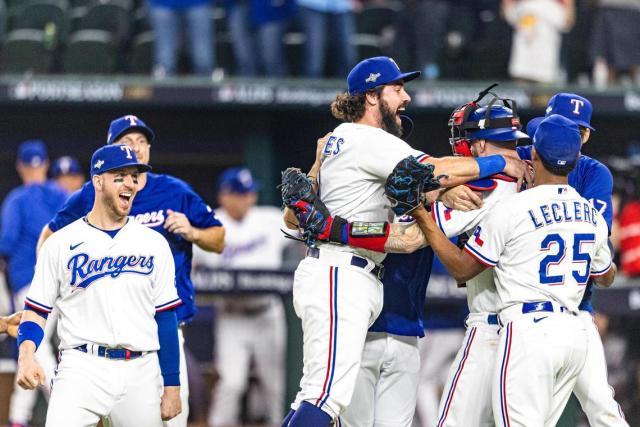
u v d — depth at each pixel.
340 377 19.31
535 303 19.39
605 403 21.02
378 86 20.19
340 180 20.00
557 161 19.52
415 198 19.02
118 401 20.70
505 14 43.59
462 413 20.38
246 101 41.25
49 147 45.28
